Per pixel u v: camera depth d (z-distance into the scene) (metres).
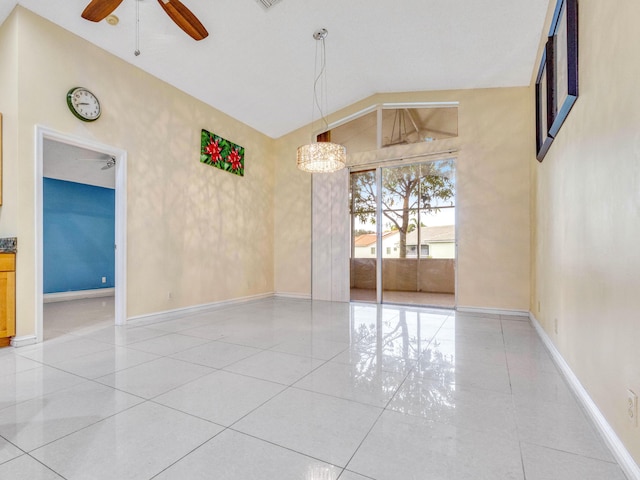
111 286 6.70
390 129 5.17
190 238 4.43
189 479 1.21
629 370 1.28
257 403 1.82
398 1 3.18
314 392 1.97
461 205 4.63
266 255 5.94
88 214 6.37
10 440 1.45
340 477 1.22
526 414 1.71
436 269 6.62
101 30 3.24
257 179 5.73
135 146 3.76
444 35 3.62
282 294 6.04
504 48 3.71
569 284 2.21
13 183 2.90
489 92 4.52
